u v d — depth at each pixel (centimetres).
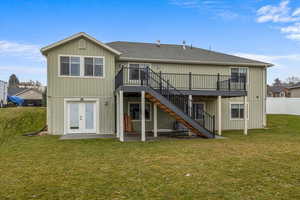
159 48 1705
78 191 416
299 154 732
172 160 652
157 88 1249
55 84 1234
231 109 1574
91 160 656
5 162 635
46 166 591
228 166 585
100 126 1290
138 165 598
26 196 395
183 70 1470
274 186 441
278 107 2650
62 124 1248
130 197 387
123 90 1030
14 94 4250
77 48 1255
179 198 383
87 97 1271
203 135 1123
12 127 1467
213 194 401
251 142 988
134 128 1414
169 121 1455
